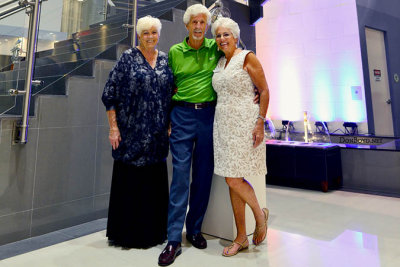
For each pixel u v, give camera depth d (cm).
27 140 208
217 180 217
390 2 458
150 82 191
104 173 261
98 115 257
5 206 198
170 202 190
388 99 447
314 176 353
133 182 199
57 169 227
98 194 256
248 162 177
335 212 272
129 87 191
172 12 315
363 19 431
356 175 361
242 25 413
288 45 505
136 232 196
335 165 360
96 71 256
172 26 314
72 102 238
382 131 437
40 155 217
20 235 206
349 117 441
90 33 318
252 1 419
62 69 249
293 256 180
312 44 477
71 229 231
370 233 218
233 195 188
